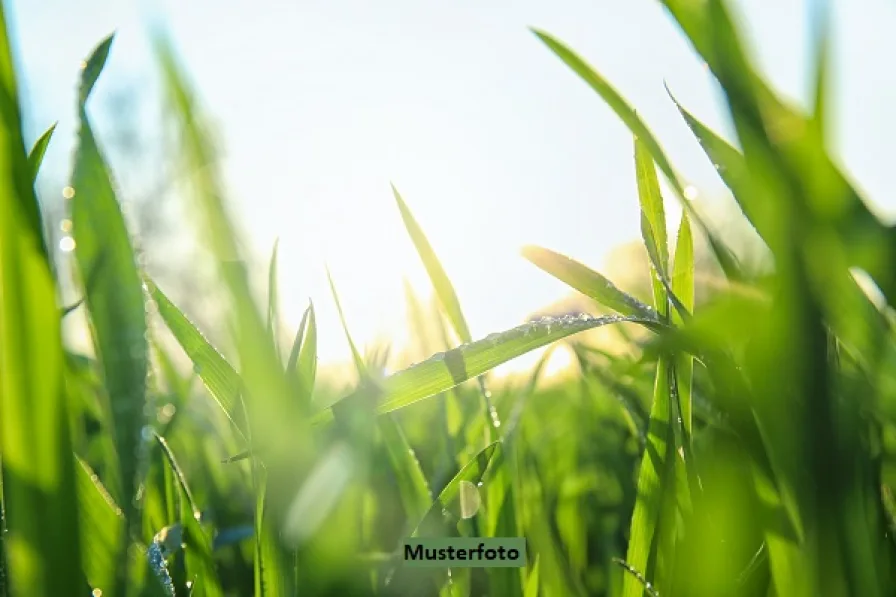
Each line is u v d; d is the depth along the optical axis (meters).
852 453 0.20
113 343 0.22
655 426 0.28
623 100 0.23
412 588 0.27
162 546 0.29
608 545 0.39
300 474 0.24
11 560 0.19
